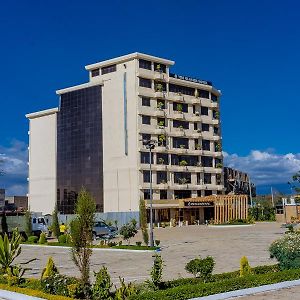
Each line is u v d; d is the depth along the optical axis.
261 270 18.11
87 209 14.46
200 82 83.44
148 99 74.56
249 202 102.62
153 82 75.38
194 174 79.81
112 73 75.62
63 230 51.97
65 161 80.12
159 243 37.72
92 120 76.88
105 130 75.31
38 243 41.53
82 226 14.29
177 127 78.31
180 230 61.03
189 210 77.94
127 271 22.67
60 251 35.47
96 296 13.51
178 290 13.73
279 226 65.19
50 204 81.88
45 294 14.21
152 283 14.84
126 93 73.56
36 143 85.69
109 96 75.44
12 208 87.19
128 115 73.06
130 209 71.19
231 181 93.81
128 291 13.77
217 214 76.25
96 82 76.69
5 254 18.67
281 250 18.64
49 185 82.38
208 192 82.00
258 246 35.00
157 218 72.88
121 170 72.81
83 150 77.62
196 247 35.59
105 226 49.25
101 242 37.19
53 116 83.06
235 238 44.06
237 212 78.25
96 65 77.00
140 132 72.31
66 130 80.44
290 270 17.36
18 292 14.95
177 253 31.41
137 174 71.06
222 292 14.65
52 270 15.80
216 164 84.69
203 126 83.06
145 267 24.12
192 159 80.38
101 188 74.75
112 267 24.48
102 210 74.31
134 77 73.12
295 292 15.36
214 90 85.44
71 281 14.52
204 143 83.00
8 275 16.97
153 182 73.06
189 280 15.79
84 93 78.25
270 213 86.12
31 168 86.06
